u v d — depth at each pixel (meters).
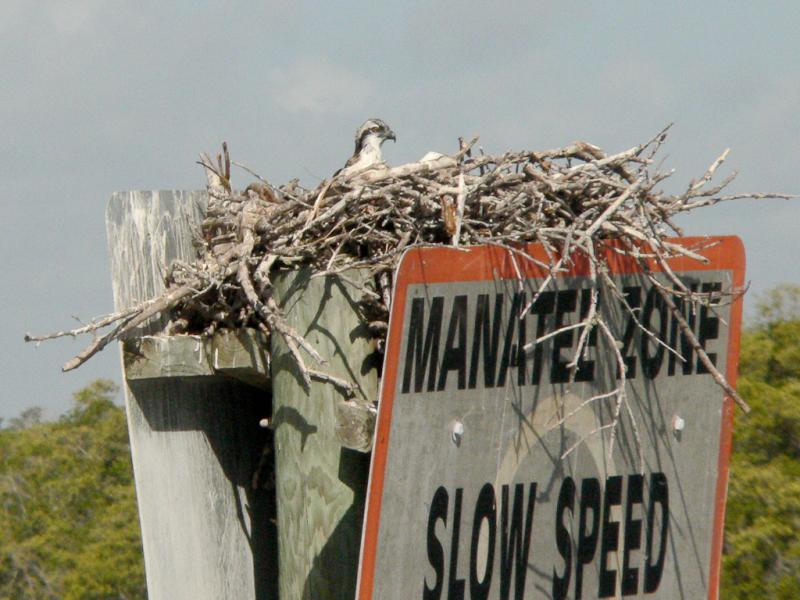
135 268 11.05
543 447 9.46
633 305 9.80
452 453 9.04
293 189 11.03
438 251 8.83
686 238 10.05
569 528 9.64
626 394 9.81
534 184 10.27
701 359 9.63
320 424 9.70
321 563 9.70
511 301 9.17
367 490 8.88
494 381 9.16
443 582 9.08
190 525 10.96
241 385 11.56
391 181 10.31
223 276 10.31
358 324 9.77
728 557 25.16
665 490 10.07
